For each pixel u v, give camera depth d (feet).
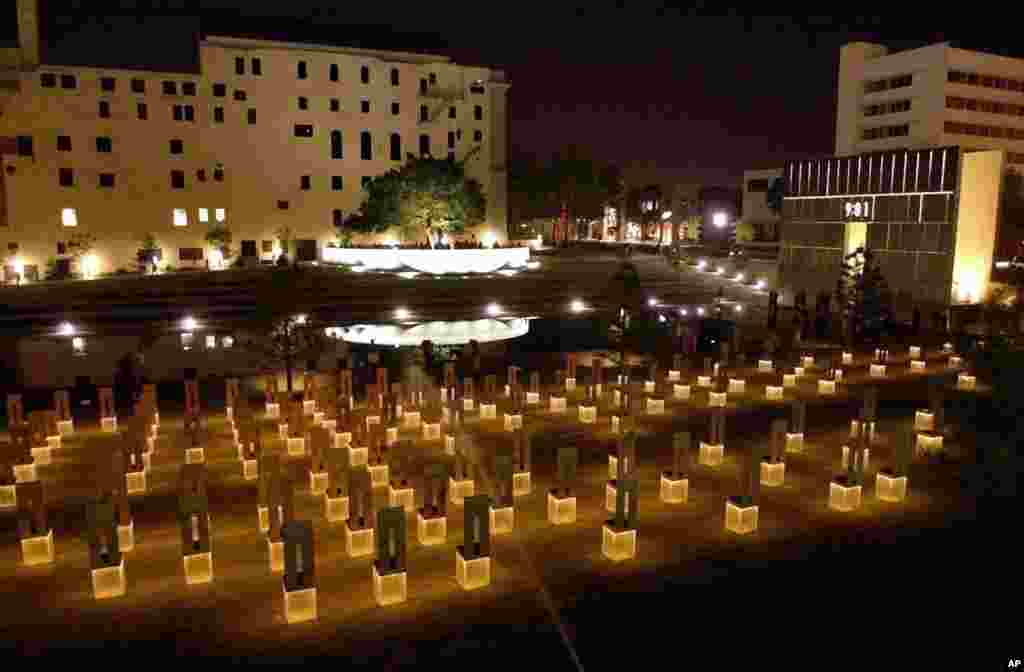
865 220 177.68
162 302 152.35
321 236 245.45
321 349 105.70
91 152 210.59
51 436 73.67
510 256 211.61
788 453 72.13
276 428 81.15
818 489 62.44
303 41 239.50
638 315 134.31
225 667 37.86
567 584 46.24
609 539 49.47
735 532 53.83
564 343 141.49
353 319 146.41
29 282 183.32
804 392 98.12
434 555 50.26
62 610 43.37
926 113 220.84
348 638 40.45
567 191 354.95
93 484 63.36
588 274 202.59
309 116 239.50
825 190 189.06
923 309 163.94
